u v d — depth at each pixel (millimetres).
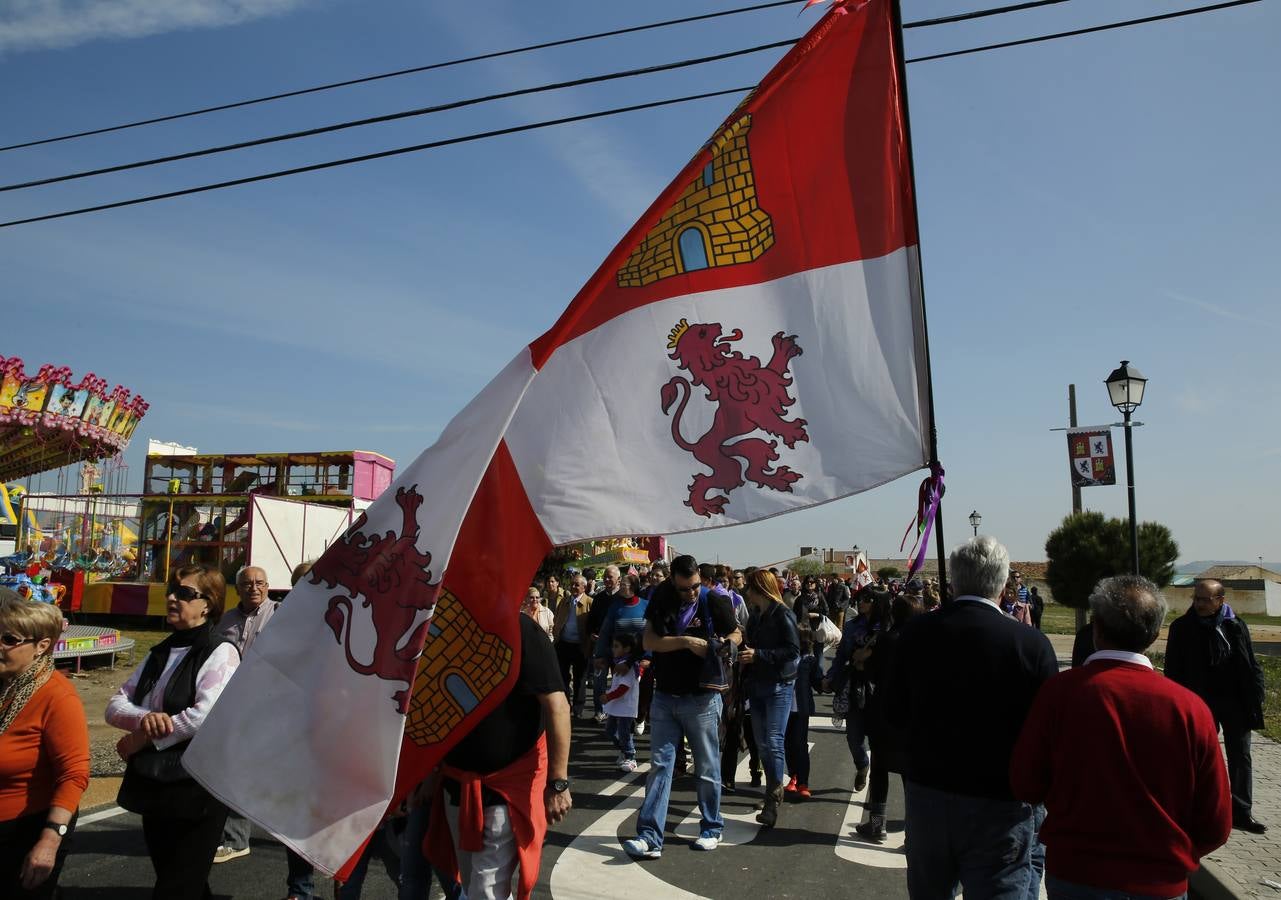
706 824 6133
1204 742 2723
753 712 6867
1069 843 2795
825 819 6922
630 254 3617
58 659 13781
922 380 3566
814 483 3537
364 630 3158
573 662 11609
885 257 3637
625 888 5297
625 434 3547
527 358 3426
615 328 3582
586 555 26703
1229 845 6320
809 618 11625
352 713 3107
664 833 6477
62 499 23797
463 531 3410
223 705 3111
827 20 3764
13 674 3523
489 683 3311
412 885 4312
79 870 5441
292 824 3059
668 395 3582
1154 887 2689
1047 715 2904
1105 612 2918
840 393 3588
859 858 5930
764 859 5887
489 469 3463
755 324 3641
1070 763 2809
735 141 3727
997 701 3191
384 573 3197
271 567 17812
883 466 3531
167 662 3963
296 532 18516
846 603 21000
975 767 3189
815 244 3672
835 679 7641
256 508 17500
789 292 3652
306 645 3170
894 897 5203
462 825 3486
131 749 3797
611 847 6102
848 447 3557
